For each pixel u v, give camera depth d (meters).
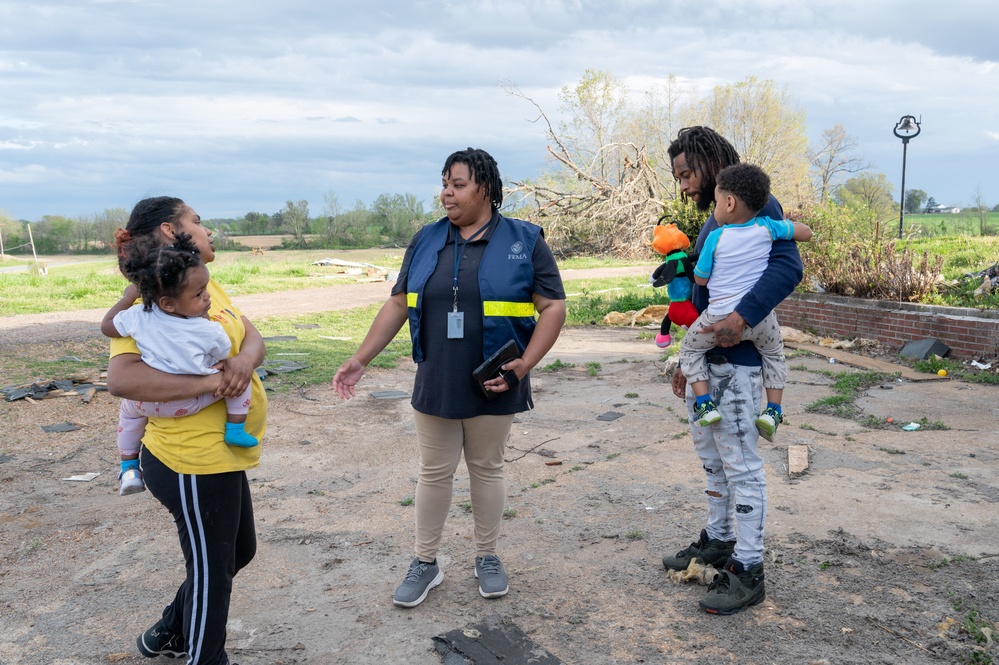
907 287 10.58
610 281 22.44
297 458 6.25
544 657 3.21
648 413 7.26
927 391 7.90
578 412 7.46
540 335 3.54
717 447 3.56
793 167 40.19
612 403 7.80
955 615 3.39
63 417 7.65
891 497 4.82
